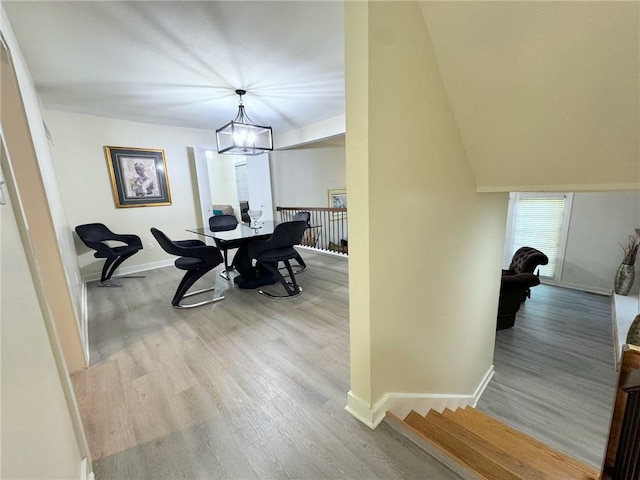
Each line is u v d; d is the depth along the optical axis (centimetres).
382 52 111
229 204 800
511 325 376
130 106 359
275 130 534
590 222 454
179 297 303
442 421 169
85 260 403
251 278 367
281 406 159
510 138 154
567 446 212
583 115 125
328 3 175
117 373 192
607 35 98
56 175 346
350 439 136
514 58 119
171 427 146
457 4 116
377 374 144
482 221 222
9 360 66
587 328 371
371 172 117
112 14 179
